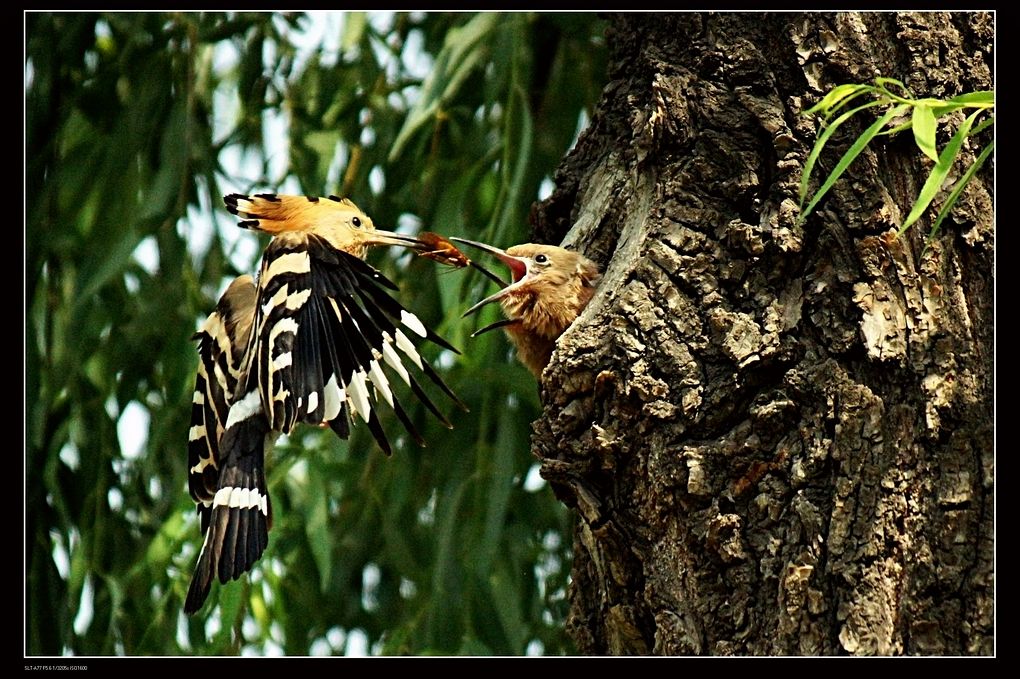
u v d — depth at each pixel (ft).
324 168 33.81
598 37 34.19
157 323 32.50
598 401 20.16
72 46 33.83
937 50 20.85
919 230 19.72
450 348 19.29
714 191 20.94
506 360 32.17
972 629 17.65
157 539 30.81
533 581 33.30
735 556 18.81
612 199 23.72
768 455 19.17
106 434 32.76
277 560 33.09
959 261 19.65
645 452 19.75
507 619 30.35
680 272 20.44
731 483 19.17
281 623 32.40
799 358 19.51
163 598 30.66
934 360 18.90
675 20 22.63
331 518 34.45
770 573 18.56
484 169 32.60
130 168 33.06
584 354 20.24
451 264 22.72
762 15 21.72
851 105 20.70
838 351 19.26
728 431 19.52
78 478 32.76
